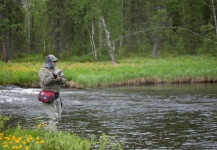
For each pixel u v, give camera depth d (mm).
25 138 6840
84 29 52188
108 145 8070
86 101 15750
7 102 15539
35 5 67750
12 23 45406
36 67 30656
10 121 11062
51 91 8312
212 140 8586
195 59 39062
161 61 38344
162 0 54531
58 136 6742
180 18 54781
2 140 6652
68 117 11773
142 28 59125
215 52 40375
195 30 50000
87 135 9102
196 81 24984
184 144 8234
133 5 59844
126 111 12922
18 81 24406
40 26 64312
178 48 51000
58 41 49625
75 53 52250
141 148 7891
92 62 41062
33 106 14383
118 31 48719
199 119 11203
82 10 49656
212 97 16531
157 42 52781
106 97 17172
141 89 20922
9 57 48312
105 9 43094
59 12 48281
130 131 9594
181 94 17953
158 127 10094
